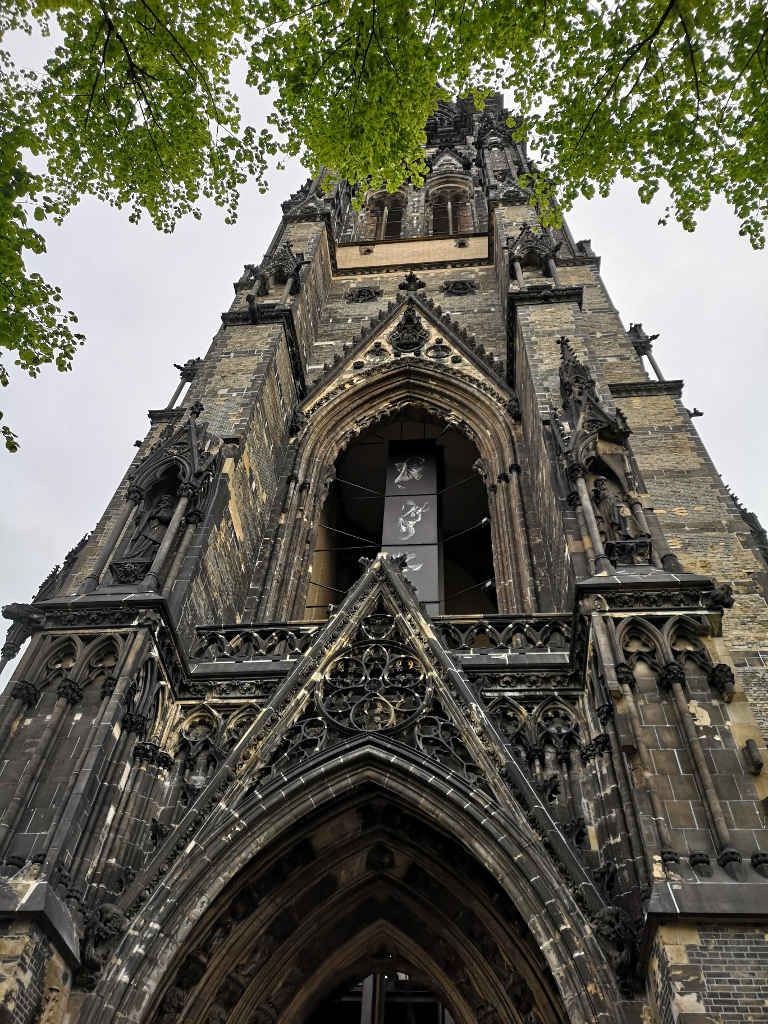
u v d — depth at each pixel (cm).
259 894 2041
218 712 2325
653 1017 1580
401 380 4103
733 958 1509
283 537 3397
